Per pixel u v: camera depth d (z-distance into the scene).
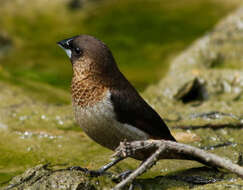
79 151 10.09
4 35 19.42
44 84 15.22
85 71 8.33
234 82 13.20
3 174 9.02
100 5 23.20
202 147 10.02
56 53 18.66
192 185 8.20
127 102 8.31
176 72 14.86
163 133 8.91
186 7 22.20
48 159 9.73
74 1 23.00
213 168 8.73
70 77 16.28
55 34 20.50
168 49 18.27
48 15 22.23
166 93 13.05
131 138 8.36
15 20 21.70
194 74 13.44
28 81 15.14
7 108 12.20
